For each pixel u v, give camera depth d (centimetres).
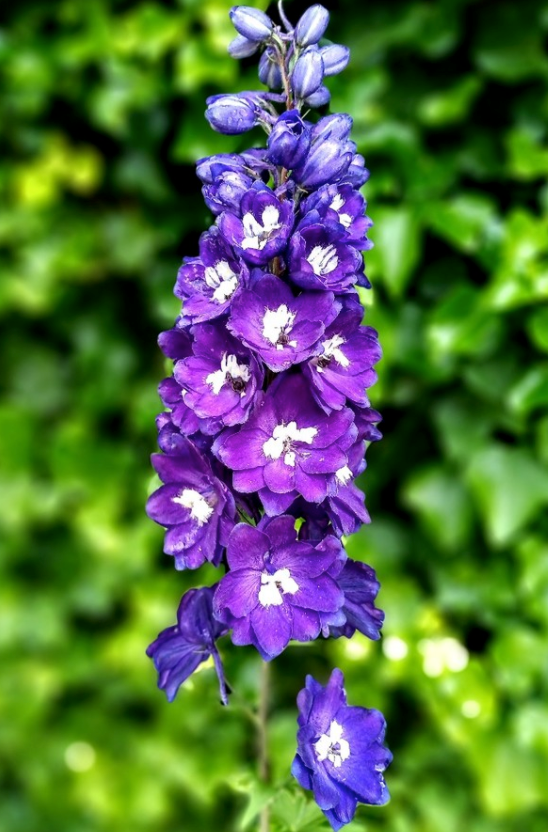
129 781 102
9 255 98
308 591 49
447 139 87
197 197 93
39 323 102
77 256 97
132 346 101
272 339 48
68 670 105
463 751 88
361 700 87
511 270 80
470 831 90
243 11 52
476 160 86
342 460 49
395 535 91
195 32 86
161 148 92
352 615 53
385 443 89
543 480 84
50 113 95
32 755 105
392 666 86
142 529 100
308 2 69
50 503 101
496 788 85
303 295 48
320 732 51
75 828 106
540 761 86
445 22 84
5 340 103
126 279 99
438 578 89
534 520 87
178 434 50
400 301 86
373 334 50
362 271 52
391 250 81
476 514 87
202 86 85
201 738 99
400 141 81
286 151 48
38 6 93
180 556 51
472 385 85
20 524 103
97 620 107
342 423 49
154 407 92
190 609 52
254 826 67
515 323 84
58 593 104
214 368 49
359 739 52
